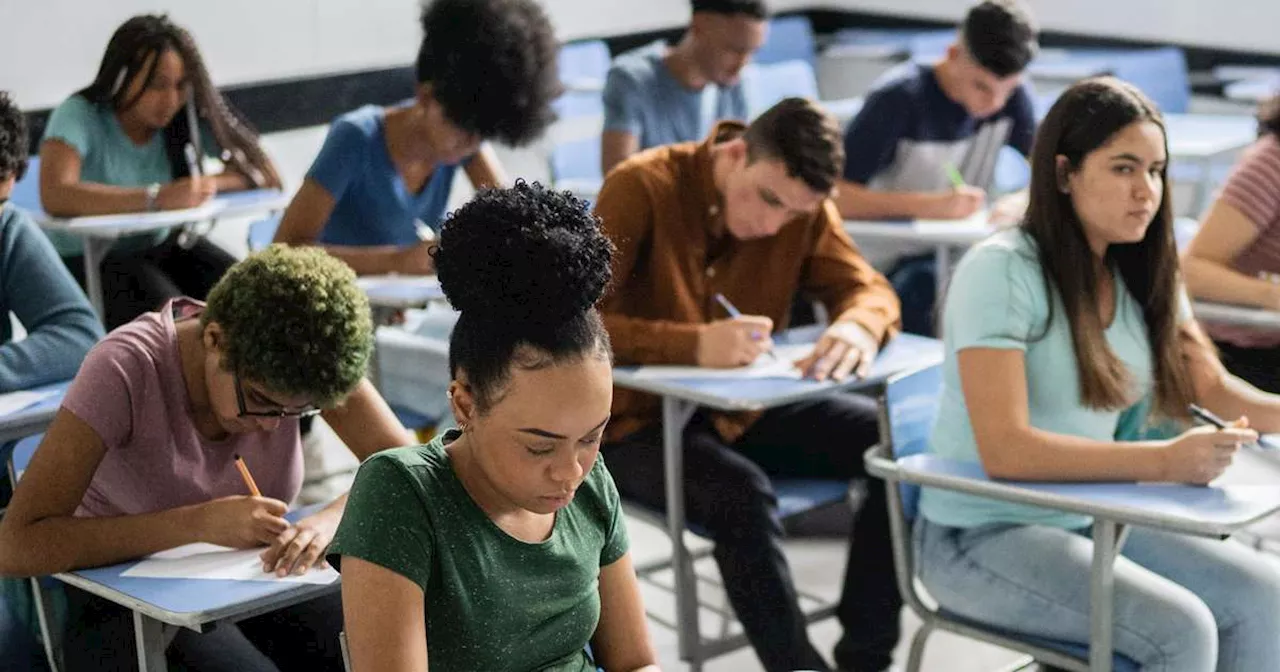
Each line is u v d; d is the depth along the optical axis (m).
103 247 3.48
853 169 3.98
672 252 2.83
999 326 2.23
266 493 2.07
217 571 1.84
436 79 3.12
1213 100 6.05
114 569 1.86
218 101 3.83
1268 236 3.06
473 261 1.40
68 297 2.51
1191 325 2.50
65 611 2.08
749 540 2.62
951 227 3.70
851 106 5.16
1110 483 2.14
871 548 2.81
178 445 1.96
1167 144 2.26
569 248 1.40
